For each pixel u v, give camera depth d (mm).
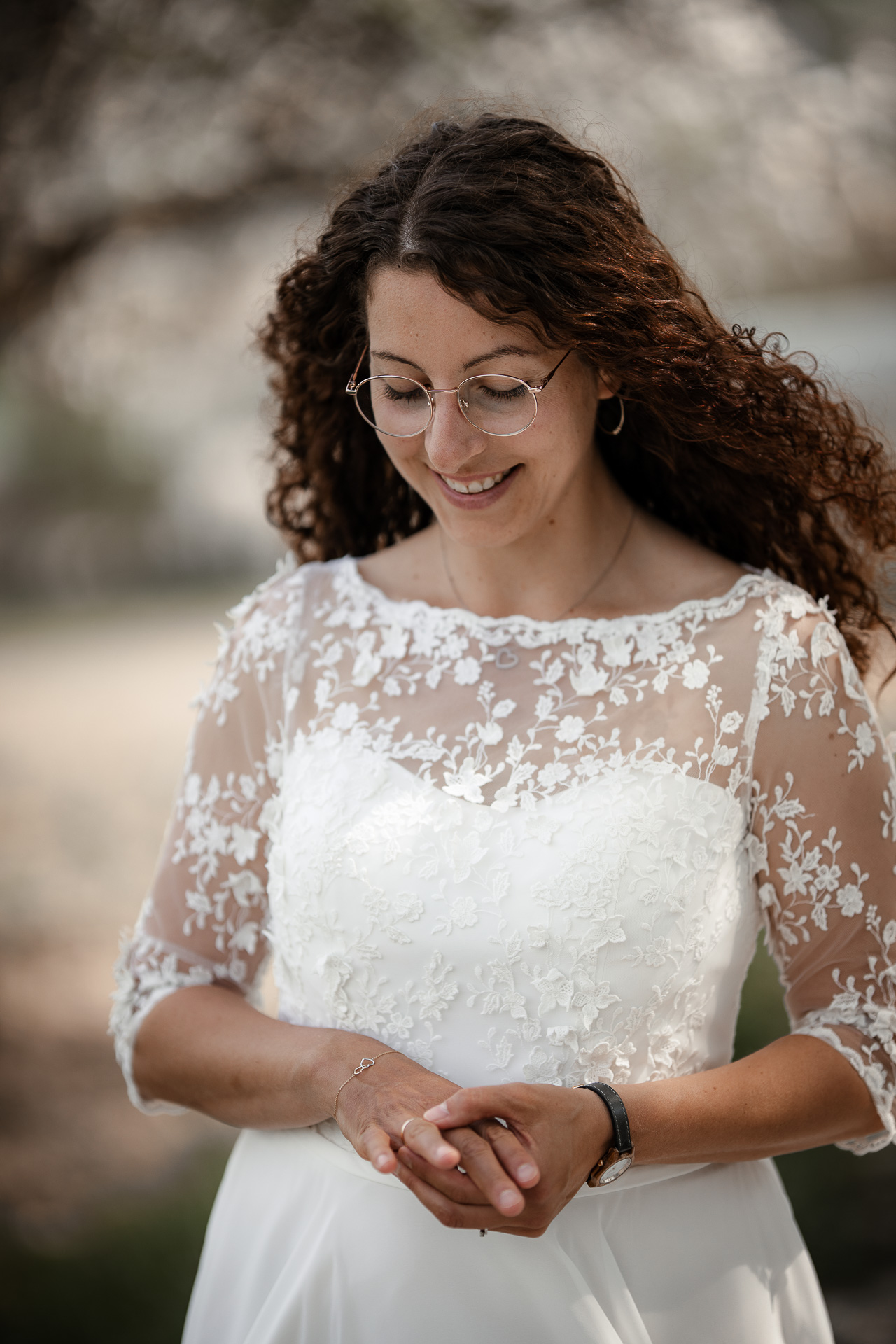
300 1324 1622
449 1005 1599
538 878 1562
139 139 4172
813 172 4602
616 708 1645
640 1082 1576
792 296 6926
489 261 1459
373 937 1618
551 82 4008
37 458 15312
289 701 1792
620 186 1688
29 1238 3520
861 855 1611
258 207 4504
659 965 1559
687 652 1657
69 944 5684
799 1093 1579
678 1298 1612
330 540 2137
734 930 1633
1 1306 3168
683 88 4242
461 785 1624
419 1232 1599
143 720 9602
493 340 1512
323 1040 1628
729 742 1604
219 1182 3752
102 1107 4305
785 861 1626
